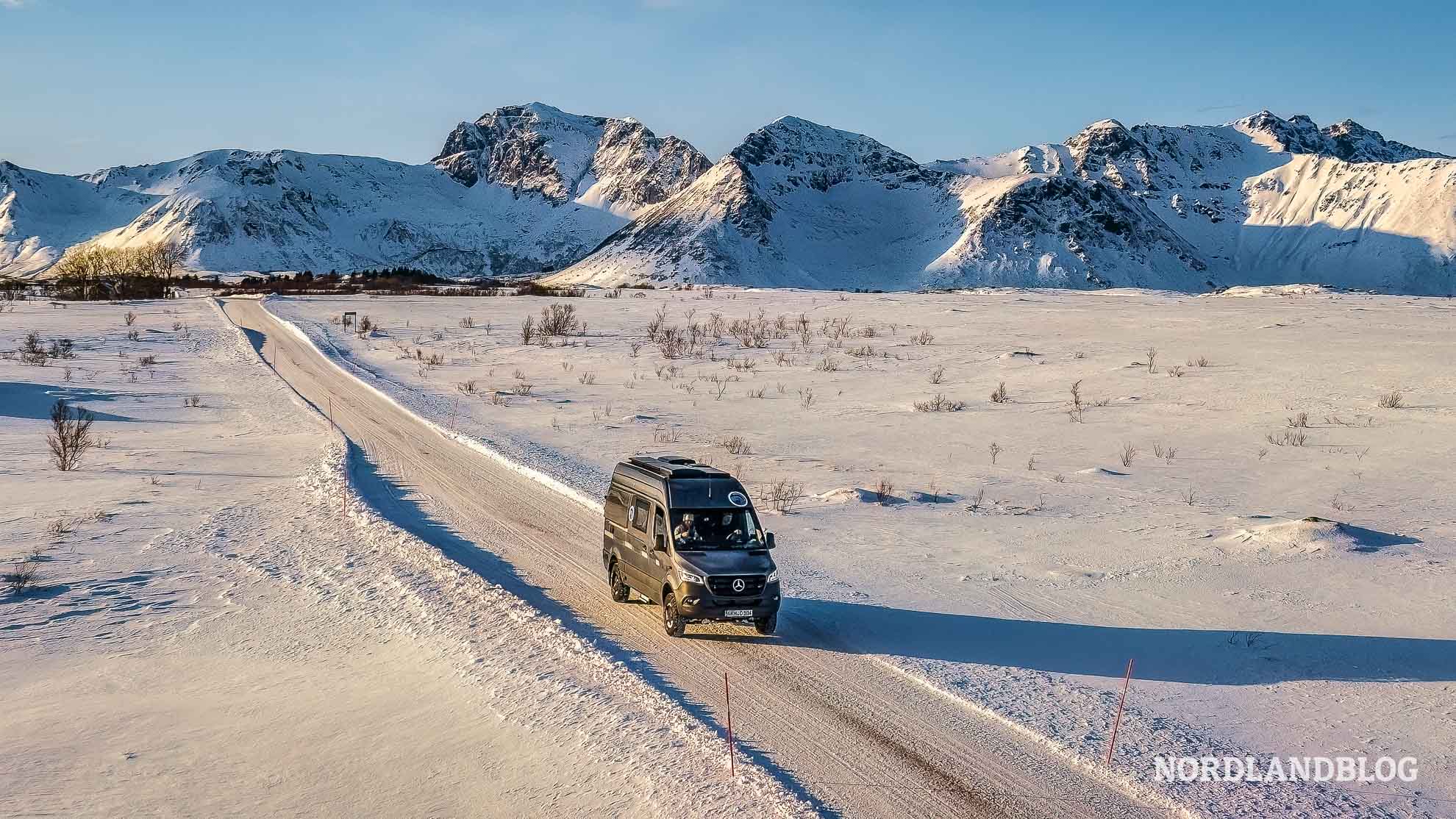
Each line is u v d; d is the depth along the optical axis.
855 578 18.80
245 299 110.81
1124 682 13.93
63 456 31.03
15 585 18.47
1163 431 34.31
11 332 76.56
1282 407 37.31
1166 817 10.30
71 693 13.96
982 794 10.76
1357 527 20.86
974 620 16.44
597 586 18.77
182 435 38.00
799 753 11.71
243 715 13.25
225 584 19.05
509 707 13.23
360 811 10.73
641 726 12.45
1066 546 20.81
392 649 15.58
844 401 42.91
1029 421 37.00
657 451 32.50
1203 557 19.64
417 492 27.30
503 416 40.53
